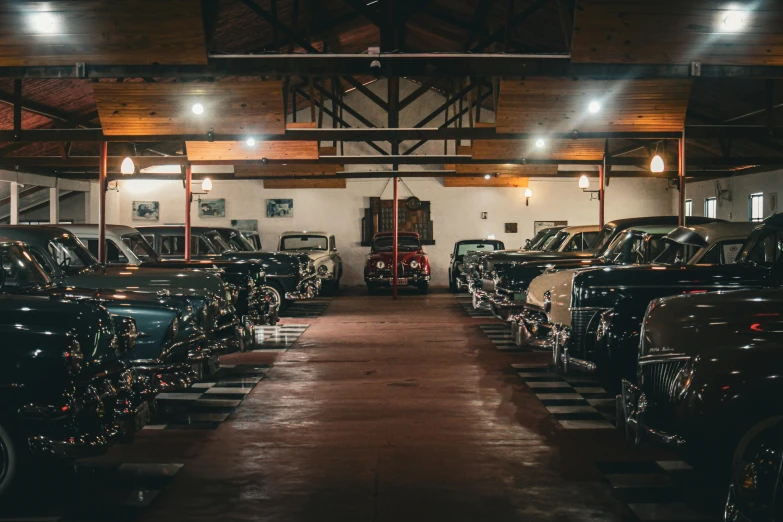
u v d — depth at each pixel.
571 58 9.37
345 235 24.03
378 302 18.22
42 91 15.05
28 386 4.22
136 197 23.73
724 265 6.77
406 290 22.45
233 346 8.46
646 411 4.47
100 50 9.21
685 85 12.48
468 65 9.30
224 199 23.89
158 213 23.78
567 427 6.11
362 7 13.16
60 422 4.23
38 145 18.73
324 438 5.78
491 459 5.21
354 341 11.27
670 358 4.36
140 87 12.80
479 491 4.54
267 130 13.33
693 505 4.30
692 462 4.05
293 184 23.69
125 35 9.05
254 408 6.82
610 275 6.98
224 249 15.73
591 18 9.02
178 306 6.72
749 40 9.23
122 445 5.59
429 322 13.83
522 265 10.65
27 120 16.64
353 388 7.73
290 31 13.64
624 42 9.22
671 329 4.45
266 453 5.38
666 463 5.12
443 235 24.16
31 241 7.50
